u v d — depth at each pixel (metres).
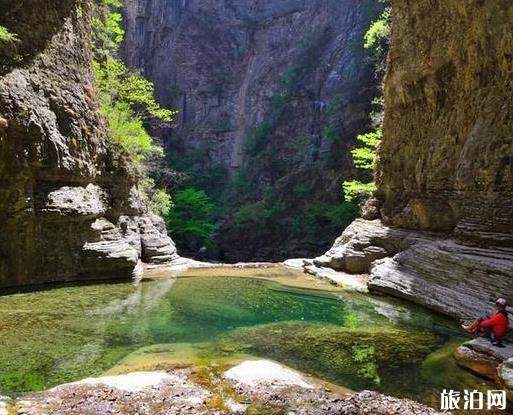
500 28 14.69
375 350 9.80
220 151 56.72
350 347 9.98
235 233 44.00
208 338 10.51
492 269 12.22
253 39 59.34
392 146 22.58
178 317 12.38
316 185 41.62
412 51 20.58
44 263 16.16
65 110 17.03
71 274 16.89
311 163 43.50
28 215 15.19
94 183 18.98
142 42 54.06
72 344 9.73
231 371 8.27
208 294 15.77
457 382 8.13
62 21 17.94
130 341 10.08
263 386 7.64
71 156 16.83
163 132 54.72
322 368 8.72
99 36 25.14
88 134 18.27
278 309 13.68
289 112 50.22
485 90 15.85
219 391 7.46
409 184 20.84
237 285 17.70
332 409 6.80
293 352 9.61
